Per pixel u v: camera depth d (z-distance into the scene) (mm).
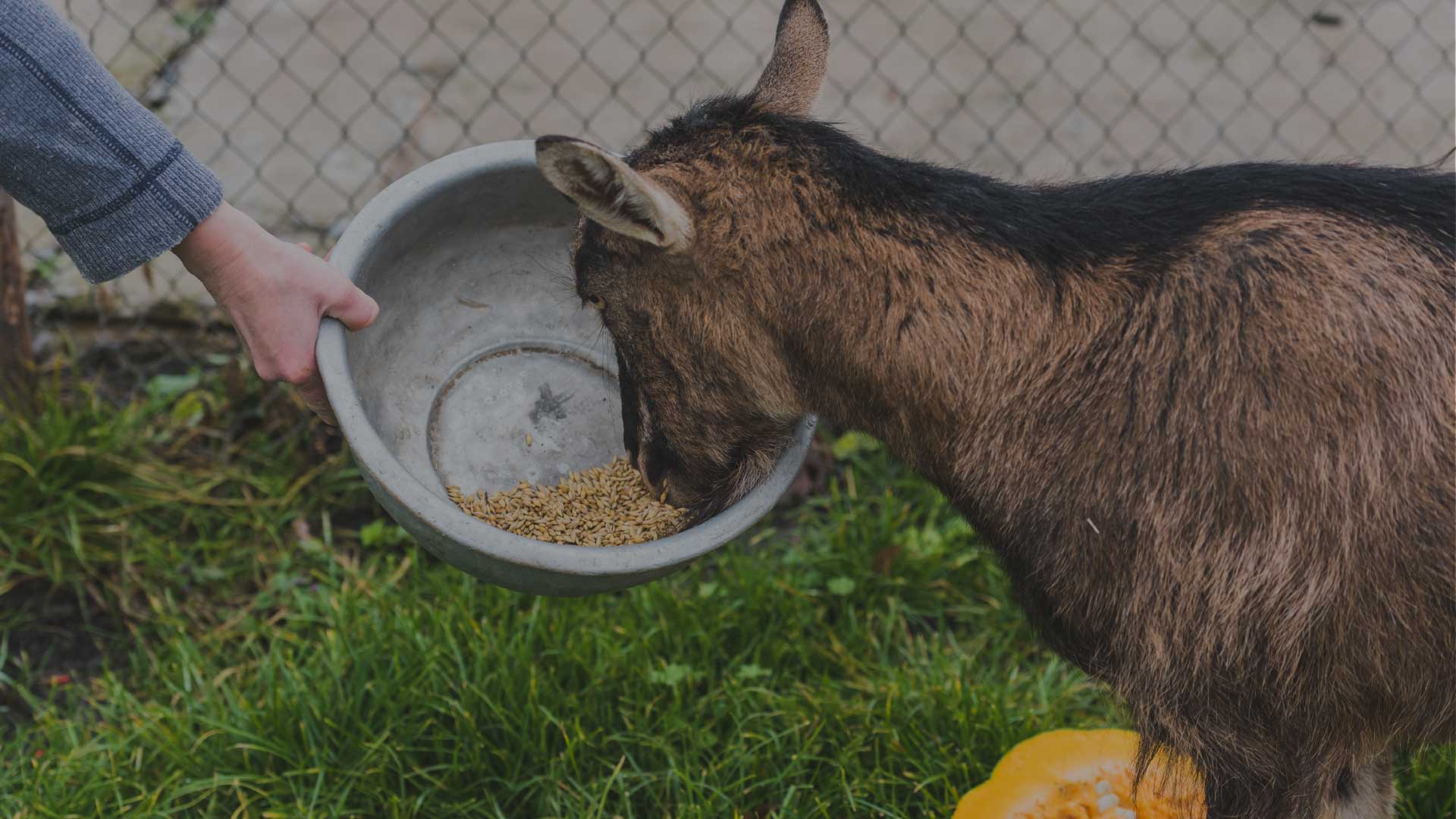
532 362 2984
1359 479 2119
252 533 3980
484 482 2861
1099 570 2303
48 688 3523
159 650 3584
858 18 6758
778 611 3650
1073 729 3248
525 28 6527
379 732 3236
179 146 2451
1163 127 5668
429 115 5734
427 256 2889
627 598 3607
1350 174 2318
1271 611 2172
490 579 2520
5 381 4062
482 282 2977
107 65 5840
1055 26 6781
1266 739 2271
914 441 2494
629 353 2629
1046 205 2408
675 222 2334
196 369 4379
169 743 3156
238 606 3781
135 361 4570
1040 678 3451
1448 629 2150
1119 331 2289
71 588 3789
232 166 5301
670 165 2445
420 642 3375
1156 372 2248
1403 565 2123
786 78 2562
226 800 3143
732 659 3553
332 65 6062
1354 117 6039
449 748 3236
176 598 3785
